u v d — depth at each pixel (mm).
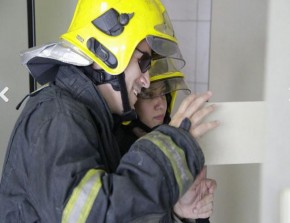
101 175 801
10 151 932
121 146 1257
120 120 1040
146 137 841
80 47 966
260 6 1251
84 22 979
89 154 853
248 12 1343
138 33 959
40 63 1014
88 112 917
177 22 2324
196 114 905
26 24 1793
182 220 1143
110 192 774
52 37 2236
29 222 871
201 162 857
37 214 866
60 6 2229
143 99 1280
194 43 2289
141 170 798
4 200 922
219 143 993
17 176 904
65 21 2256
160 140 827
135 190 772
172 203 821
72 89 957
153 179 786
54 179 793
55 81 1011
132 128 1286
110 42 954
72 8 2248
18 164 897
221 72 1587
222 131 990
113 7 961
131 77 989
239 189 1453
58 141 833
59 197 783
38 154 834
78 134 845
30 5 1738
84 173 802
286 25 1116
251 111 1005
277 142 1098
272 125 1074
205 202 1145
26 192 885
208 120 978
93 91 946
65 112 869
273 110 1088
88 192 775
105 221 765
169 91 1301
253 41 1307
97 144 902
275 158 1154
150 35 969
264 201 1270
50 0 2199
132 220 777
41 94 950
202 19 2244
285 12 1121
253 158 1021
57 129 848
